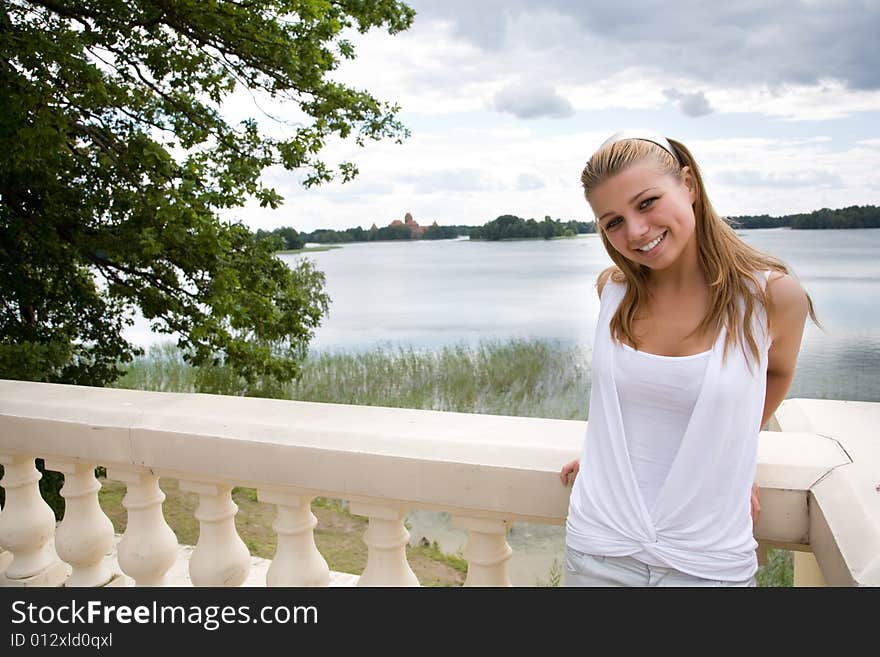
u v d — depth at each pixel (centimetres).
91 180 783
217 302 791
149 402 246
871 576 125
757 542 169
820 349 1664
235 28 779
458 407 1324
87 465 246
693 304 146
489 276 5747
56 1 736
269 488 215
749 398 141
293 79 823
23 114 643
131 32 773
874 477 159
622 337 151
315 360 1485
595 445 156
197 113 820
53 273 853
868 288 2605
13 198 800
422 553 603
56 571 272
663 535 144
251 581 323
